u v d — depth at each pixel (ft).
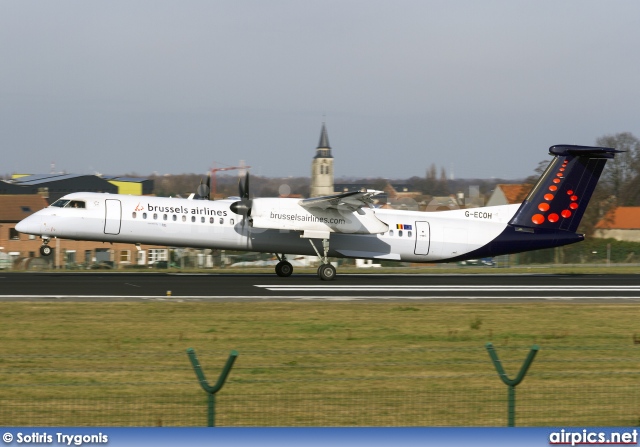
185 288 333.01
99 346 200.23
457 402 147.13
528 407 144.46
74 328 225.56
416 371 176.35
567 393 154.51
